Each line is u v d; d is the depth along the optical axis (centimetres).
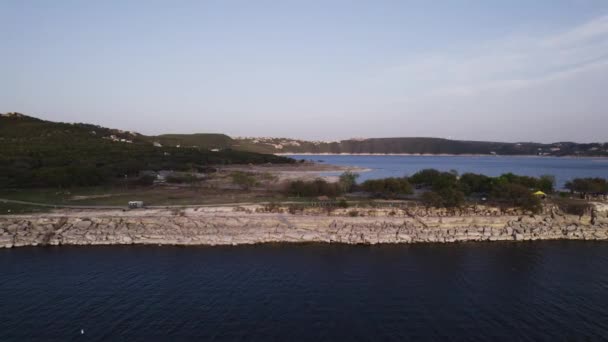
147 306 3994
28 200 8294
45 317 3750
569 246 6247
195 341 3322
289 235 6488
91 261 5412
